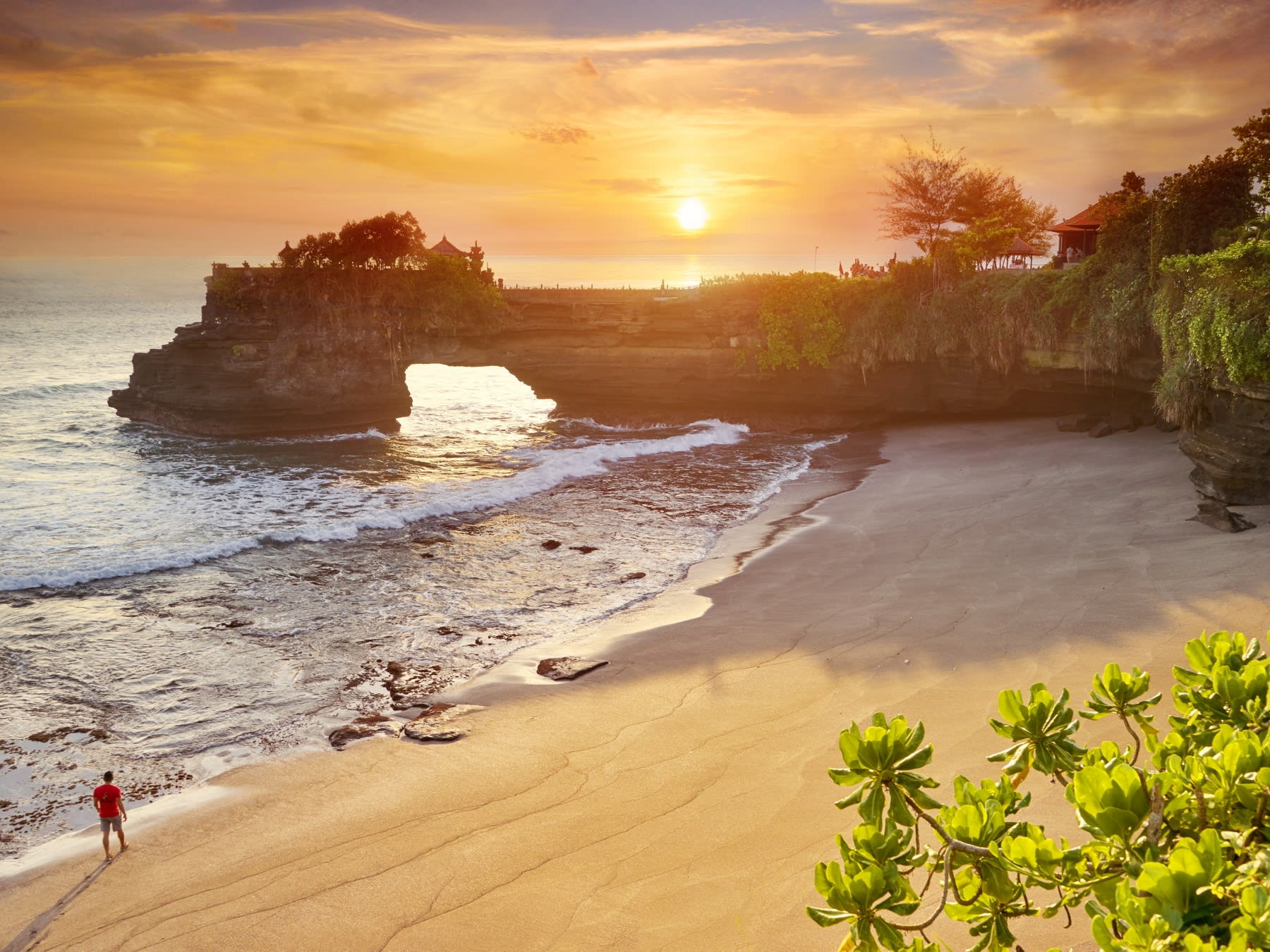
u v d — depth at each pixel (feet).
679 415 184.03
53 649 73.67
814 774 47.34
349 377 186.19
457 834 45.47
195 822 48.75
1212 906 8.13
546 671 65.87
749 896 38.19
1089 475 112.37
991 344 152.15
